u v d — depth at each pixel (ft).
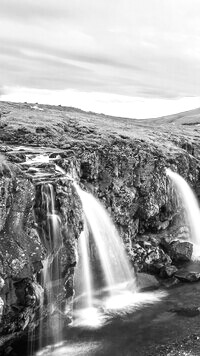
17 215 88.79
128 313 114.83
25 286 85.61
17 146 163.94
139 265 146.92
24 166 115.75
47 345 97.14
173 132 342.23
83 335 101.71
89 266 123.75
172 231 179.52
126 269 138.72
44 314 95.20
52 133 198.39
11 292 83.71
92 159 154.92
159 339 99.50
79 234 109.40
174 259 159.53
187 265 156.15
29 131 193.36
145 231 173.58
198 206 212.02
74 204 110.01
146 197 169.27
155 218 173.17
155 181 175.22
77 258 107.86
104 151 165.48
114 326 106.42
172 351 93.50
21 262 83.97
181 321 109.19
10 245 84.38
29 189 92.43
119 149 174.81
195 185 222.07
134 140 215.92
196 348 94.68
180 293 129.80
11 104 322.55
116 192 157.48
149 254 150.00
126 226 157.58
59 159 132.26
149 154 182.80
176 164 206.39
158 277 143.74
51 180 104.12
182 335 101.24
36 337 95.04
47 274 95.04
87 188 148.97
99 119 334.85
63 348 95.86
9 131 190.49
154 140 250.78
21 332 90.89
